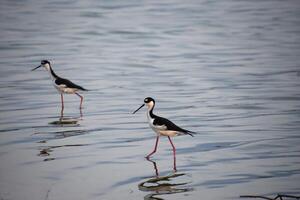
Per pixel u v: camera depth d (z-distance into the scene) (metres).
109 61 28.84
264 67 26.73
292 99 20.27
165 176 12.59
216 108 19.16
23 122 17.36
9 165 13.33
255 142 15.07
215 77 24.67
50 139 15.50
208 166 13.25
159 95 21.31
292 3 53.19
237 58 29.31
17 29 39.97
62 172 12.88
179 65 27.66
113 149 14.66
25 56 30.22
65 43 34.59
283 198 11.16
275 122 17.17
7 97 20.97
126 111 18.89
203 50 32.00
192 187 11.90
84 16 46.59
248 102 19.95
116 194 11.53
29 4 53.38
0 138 15.55
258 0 56.03
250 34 37.47
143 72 25.98
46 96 21.28
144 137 15.83
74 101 20.47
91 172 12.88
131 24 42.53
